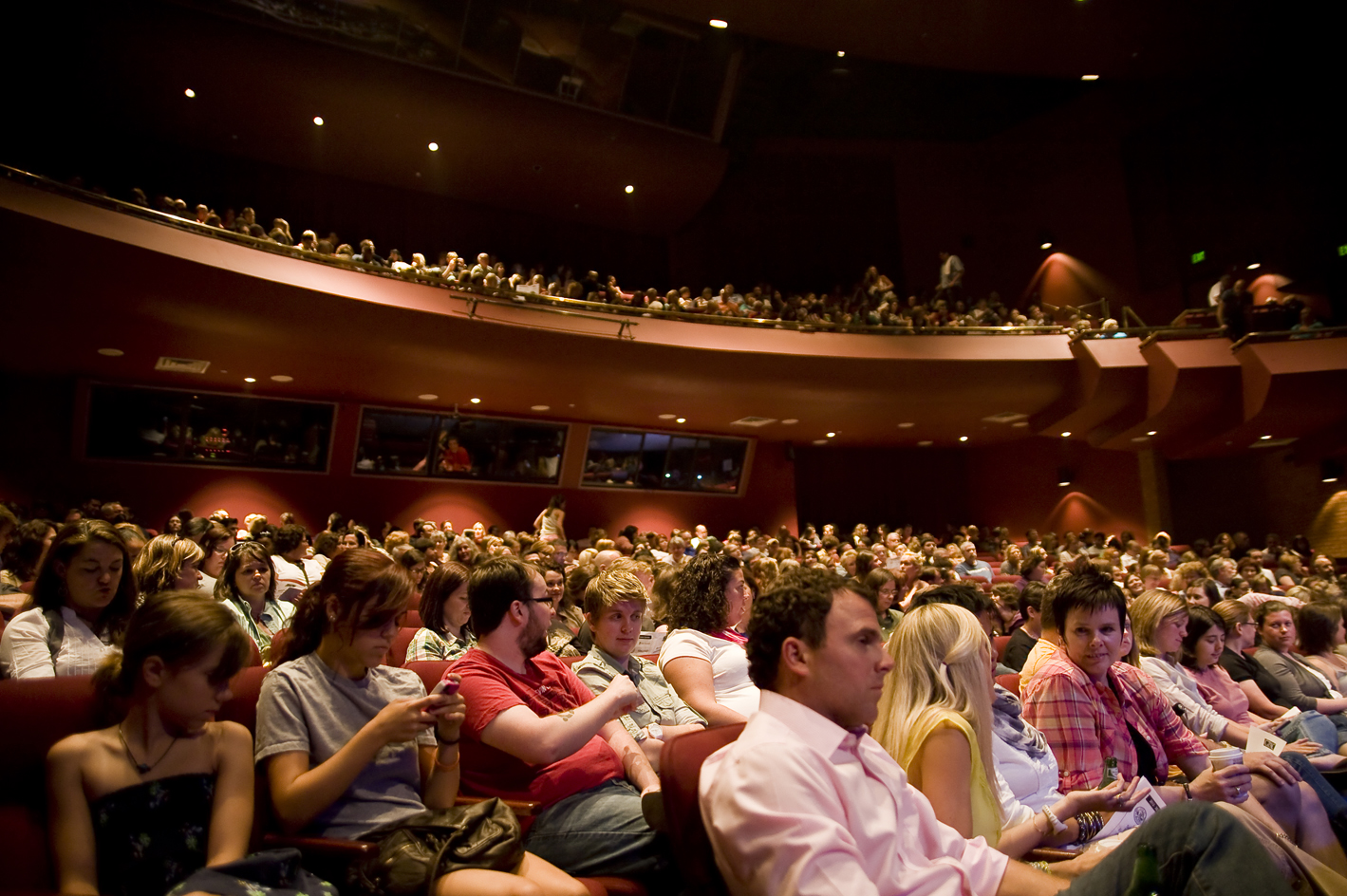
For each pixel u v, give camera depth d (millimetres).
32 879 2078
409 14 14172
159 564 4152
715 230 19844
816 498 20750
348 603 2518
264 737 2391
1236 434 15805
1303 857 2545
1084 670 3285
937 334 15555
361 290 11227
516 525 16219
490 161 16188
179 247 9758
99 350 11359
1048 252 20312
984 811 2428
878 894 1675
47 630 3146
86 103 13422
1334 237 16734
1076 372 16156
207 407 13281
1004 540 18172
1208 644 4613
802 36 15969
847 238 20641
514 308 12633
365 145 15266
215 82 13586
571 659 4586
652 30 15773
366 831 2387
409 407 14859
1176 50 16875
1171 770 3535
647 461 17609
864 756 1967
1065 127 20406
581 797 2709
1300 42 16719
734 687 3615
